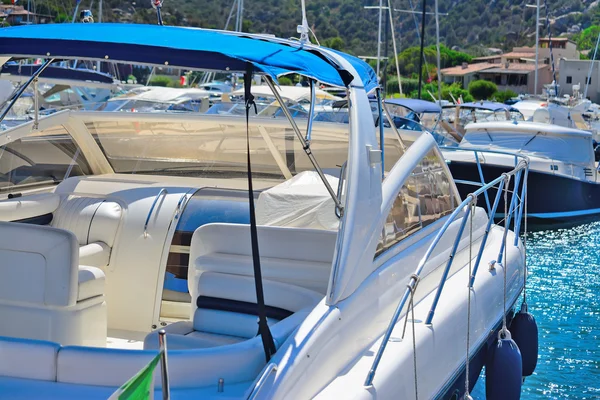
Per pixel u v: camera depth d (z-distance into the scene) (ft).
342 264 9.57
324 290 11.00
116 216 13.12
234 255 11.34
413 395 10.12
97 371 8.29
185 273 12.91
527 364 16.85
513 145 42.98
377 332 10.49
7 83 16.99
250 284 10.34
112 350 8.38
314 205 12.19
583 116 80.79
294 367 8.23
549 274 29.94
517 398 13.87
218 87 81.97
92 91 53.47
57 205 13.44
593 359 20.48
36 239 9.73
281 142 16.16
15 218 12.60
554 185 41.50
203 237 11.50
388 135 16.24
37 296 9.77
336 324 9.20
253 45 9.41
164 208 13.20
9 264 9.84
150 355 8.30
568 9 303.27
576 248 35.22
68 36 9.66
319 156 16.44
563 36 295.69
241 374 8.44
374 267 10.60
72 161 16.37
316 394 8.80
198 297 10.49
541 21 296.30
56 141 15.78
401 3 243.81
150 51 9.06
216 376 8.37
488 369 13.94
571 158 42.86
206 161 16.53
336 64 9.89
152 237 13.00
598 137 65.21
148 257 12.94
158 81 90.94
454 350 11.93
